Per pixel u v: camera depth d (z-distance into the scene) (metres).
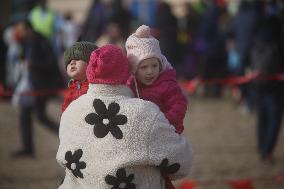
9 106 33.22
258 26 18.81
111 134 8.28
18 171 18.89
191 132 24.77
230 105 31.33
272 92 18.59
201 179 17.06
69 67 9.05
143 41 8.65
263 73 18.52
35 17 30.66
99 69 8.34
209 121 27.11
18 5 28.31
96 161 8.29
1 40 34.06
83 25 32.50
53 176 18.20
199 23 35.12
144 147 8.27
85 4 44.72
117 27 30.59
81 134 8.39
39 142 23.69
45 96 20.52
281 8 20.25
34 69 20.41
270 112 18.62
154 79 8.80
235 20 27.00
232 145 22.06
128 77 8.54
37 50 20.38
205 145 22.17
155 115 8.37
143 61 8.62
